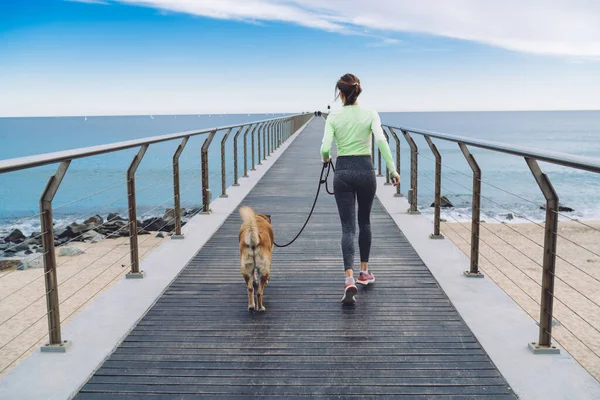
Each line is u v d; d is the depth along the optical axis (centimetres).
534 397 246
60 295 915
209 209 721
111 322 339
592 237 1576
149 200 2894
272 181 1068
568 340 709
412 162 682
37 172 4694
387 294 391
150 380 267
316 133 2938
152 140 452
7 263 1222
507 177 3825
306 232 611
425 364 281
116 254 1298
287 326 334
